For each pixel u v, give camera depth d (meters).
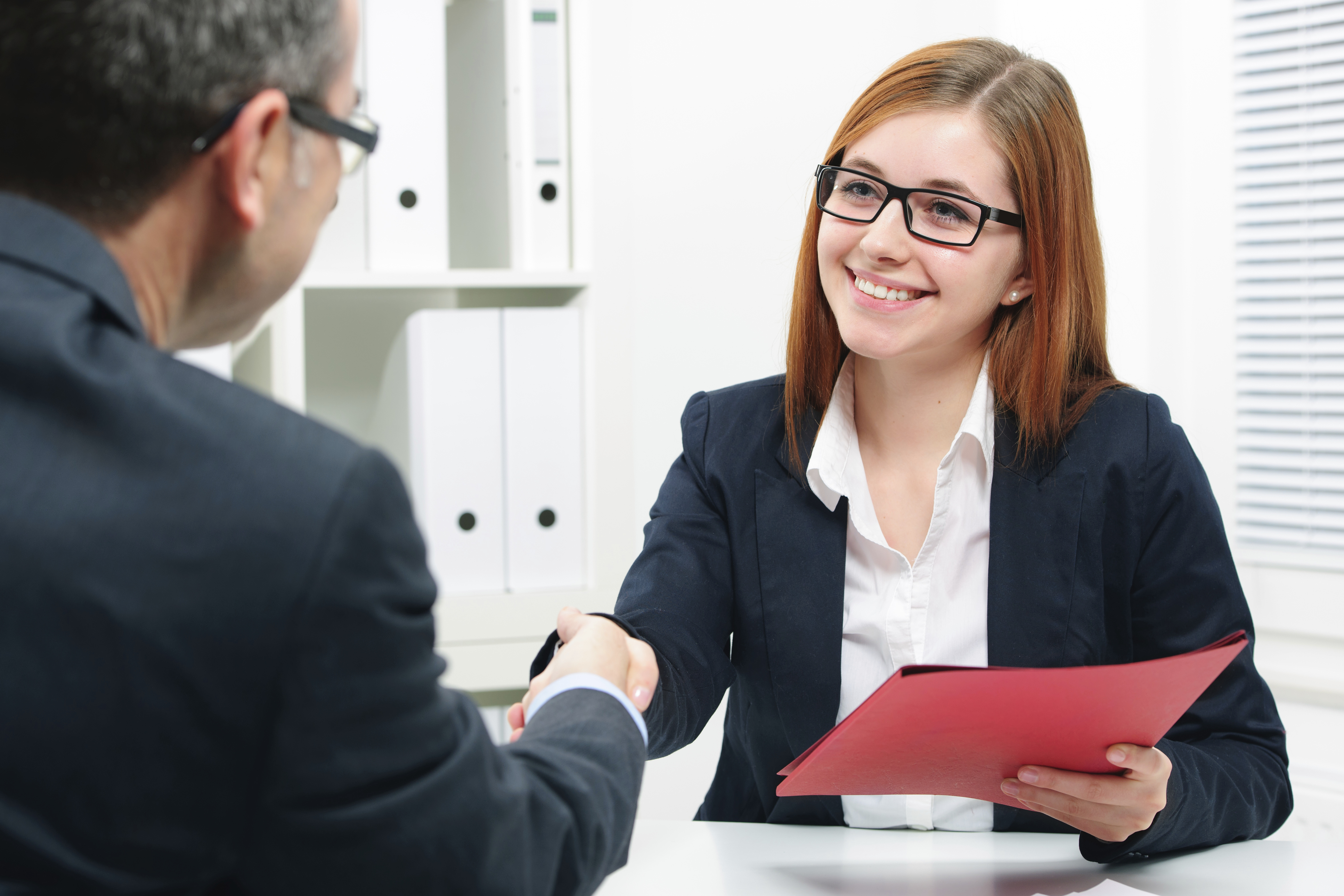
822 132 2.56
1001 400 1.16
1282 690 2.20
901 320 1.10
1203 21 2.26
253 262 0.62
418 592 0.53
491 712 2.14
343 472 0.51
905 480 1.21
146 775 0.48
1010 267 1.12
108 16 0.51
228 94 0.55
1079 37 2.36
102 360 0.51
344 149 0.65
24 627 0.47
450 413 1.87
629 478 1.95
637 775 0.68
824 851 1.01
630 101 1.92
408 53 1.84
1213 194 2.28
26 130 0.53
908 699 0.74
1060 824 1.13
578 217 1.96
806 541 1.19
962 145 1.08
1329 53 2.11
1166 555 1.12
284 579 0.49
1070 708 0.78
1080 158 1.14
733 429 1.27
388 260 1.86
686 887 0.92
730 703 1.32
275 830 0.50
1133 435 1.14
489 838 0.53
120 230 0.56
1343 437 2.15
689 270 2.52
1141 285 2.35
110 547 0.48
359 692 0.50
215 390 0.53
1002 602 1.13
